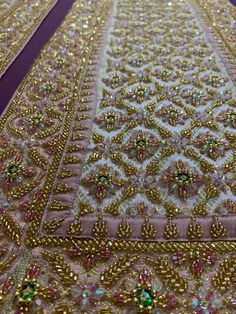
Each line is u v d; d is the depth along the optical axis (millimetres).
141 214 848
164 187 907
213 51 1457
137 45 1517
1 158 988
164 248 783
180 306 688
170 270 742
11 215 849
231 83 1272
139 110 1155
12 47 1502
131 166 961
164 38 1562
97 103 1195
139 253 776
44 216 850
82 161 983
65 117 1139
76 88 1267
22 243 794
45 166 969
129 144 1023
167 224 827
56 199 888
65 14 1799
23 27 1653
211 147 1004
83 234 811
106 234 810
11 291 712
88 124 1107
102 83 1293
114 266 751
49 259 765
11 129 1086
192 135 1056
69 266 752
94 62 1408
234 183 912
